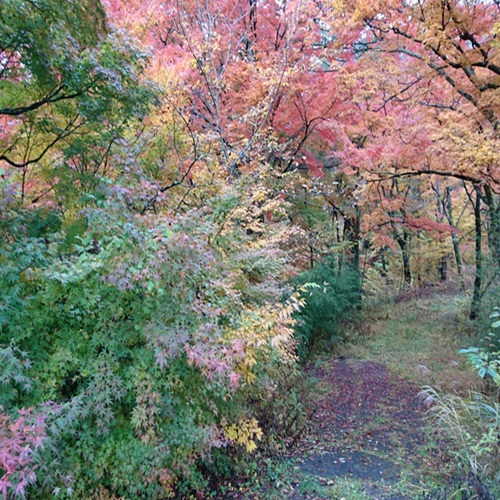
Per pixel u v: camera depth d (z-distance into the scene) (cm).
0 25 376
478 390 635
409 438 546
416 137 802
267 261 572
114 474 322
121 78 510
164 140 628
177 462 360
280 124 894
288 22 792
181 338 318
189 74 695
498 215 804
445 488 367
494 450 400
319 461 487
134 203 433
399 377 798
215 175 599
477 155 598
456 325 1091
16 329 306
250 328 395
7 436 229
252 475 439
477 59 654
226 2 791
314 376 805
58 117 569
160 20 719
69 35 435
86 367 322
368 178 951
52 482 278
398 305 1442
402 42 771
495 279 816
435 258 1759
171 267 318
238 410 424
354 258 1378
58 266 337
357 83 836
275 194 820
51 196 584
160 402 329
